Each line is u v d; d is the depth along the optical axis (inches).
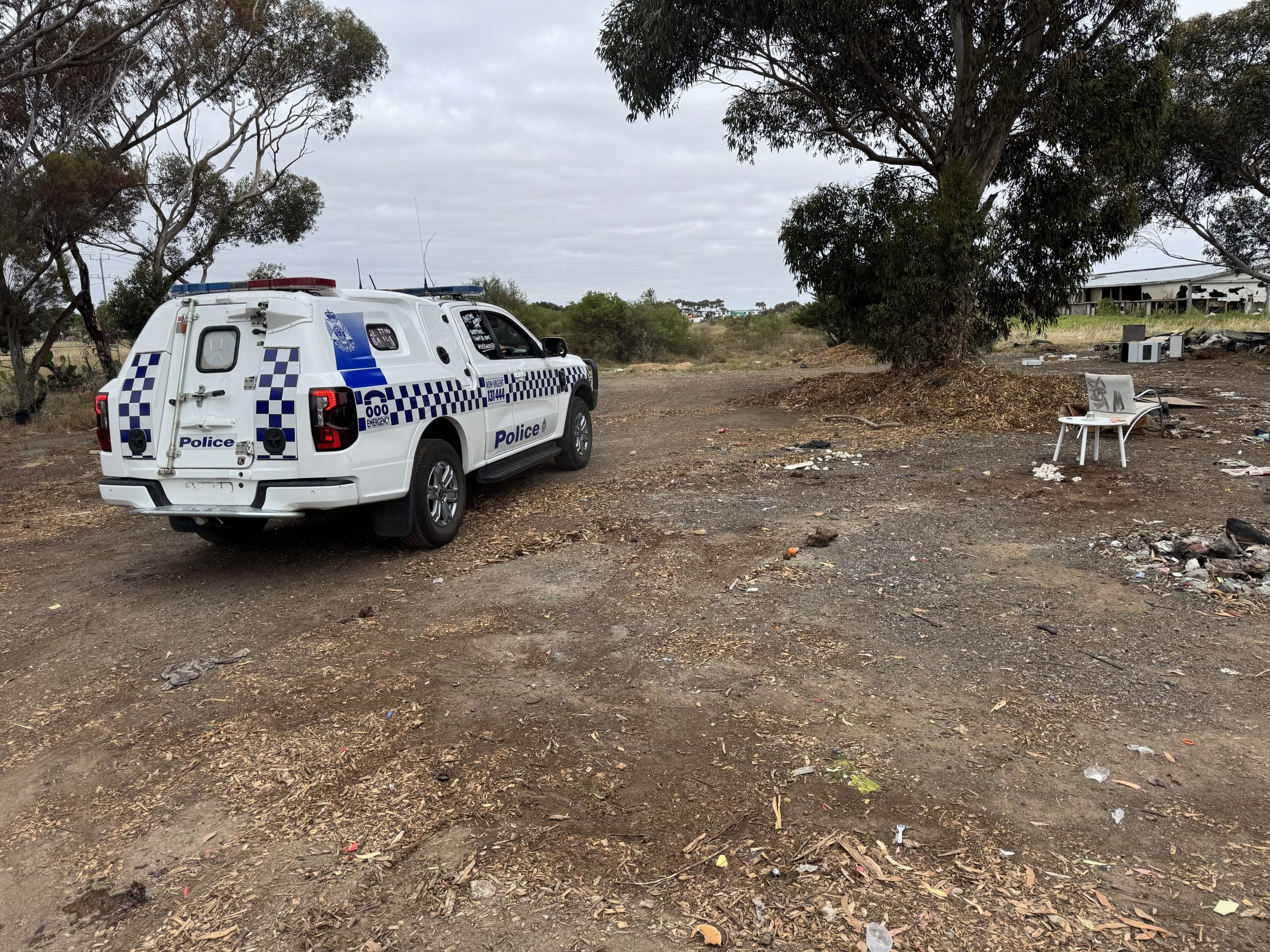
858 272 577.9
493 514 291.3
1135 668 150.6
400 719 142.7
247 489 210.8
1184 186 892.6
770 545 236.7
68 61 559.5
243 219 970.1
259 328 211.9
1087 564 208.4
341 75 919.0
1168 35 489.7
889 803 113.0
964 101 504.7
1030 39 480.7
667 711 141.6
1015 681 147.5
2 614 211.9
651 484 331.0
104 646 185.9
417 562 237.5
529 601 199.9
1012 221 549.6
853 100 570.6
